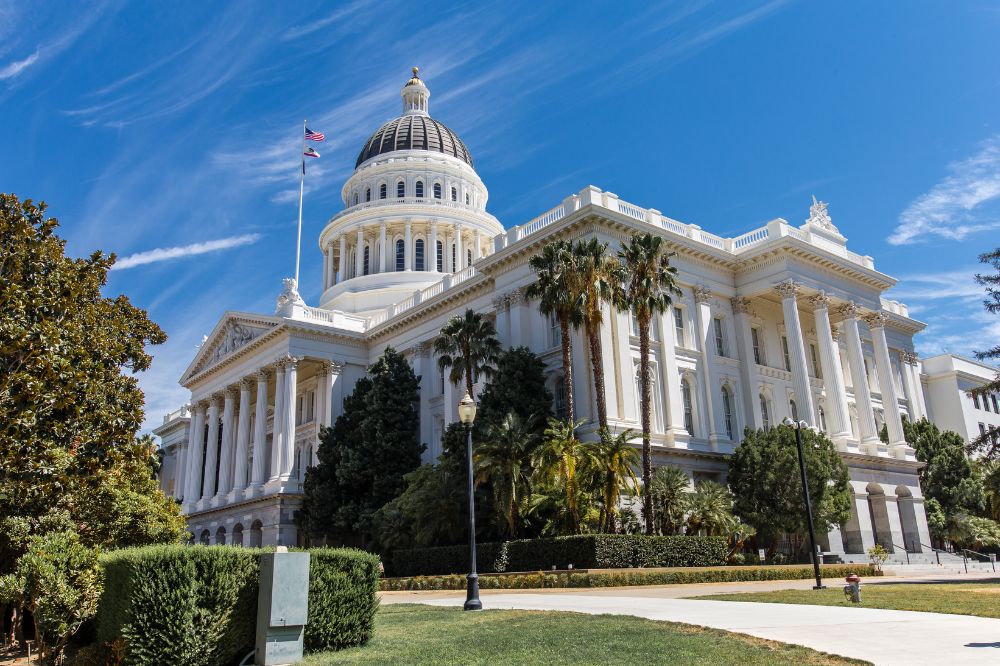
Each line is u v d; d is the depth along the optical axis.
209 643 14.23
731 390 54.88
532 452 39.88
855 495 53.62
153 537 29.28
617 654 13.66
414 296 70.31
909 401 72.12
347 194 100.81
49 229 25.59
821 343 56.94
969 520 59.41
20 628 20.22
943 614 18.08
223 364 77.19
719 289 56.69
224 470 74.44
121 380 28.23
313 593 15.38
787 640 14.39
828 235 60.84
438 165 96.38
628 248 45.28
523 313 53.53
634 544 36.56
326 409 69.00
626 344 48.38
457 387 58.88
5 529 22.56
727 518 41.53
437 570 43.75
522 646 14.91
